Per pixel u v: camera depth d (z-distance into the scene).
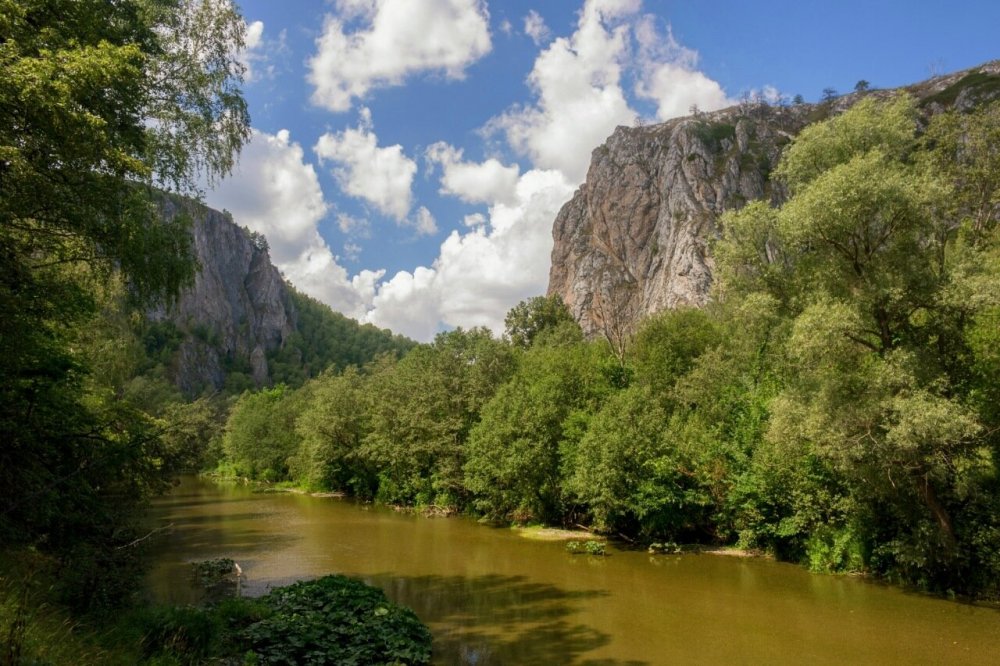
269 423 69.75
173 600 17.42
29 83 7.98
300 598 15.77
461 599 18.80
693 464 28.50
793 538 24.95
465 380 46.38
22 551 9.68
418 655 12.95
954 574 19.56
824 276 21.95
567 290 152.38
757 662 13.63
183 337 142.50
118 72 9.22
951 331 20.03
